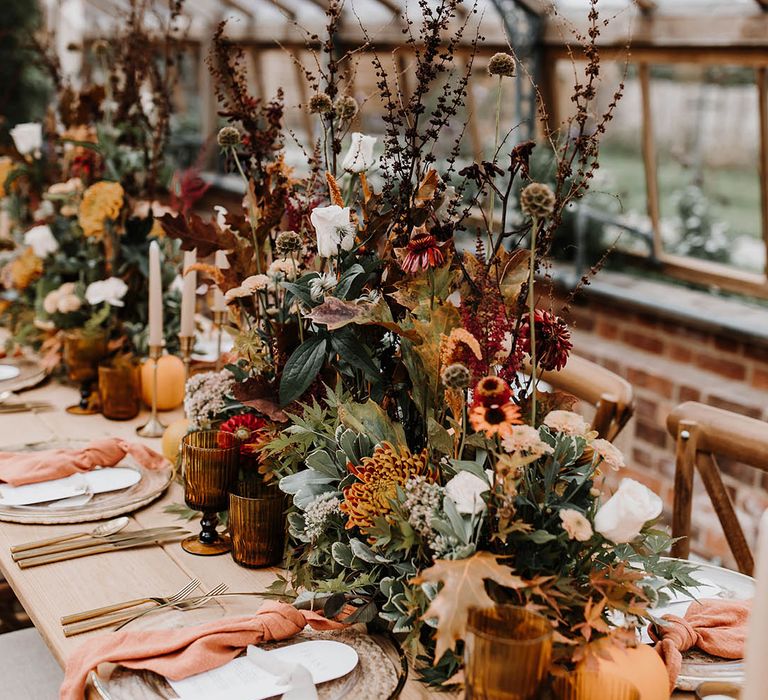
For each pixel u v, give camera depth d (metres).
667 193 4.41
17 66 6.31
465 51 4.51
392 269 1.44
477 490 1.09
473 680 0.99
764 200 3.77
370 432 1.32
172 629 1.24
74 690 1.12
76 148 2.71
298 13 5.62
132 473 1.79
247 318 1.67
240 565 1.50
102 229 2.32
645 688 1.07
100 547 1.53
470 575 1.03
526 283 1.26
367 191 1.47
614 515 1.06
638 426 3.90
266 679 1.14
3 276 2.84
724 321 3.66
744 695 0.92
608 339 4.21
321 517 1.29
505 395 1.08
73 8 7.21
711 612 1.31
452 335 1.18
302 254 1.59
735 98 4.10
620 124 4.46
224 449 1.50
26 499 1.65
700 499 3.60
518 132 4.62
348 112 1.49
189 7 6.36
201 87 6.95
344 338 1.39
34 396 2.36
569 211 4.57
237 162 1.72
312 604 1.31
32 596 1.38
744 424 1.78
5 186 2.80
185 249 1.68
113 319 2.35
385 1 4.73
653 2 3.76
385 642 1.25
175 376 2.26
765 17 3.45
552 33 4.21
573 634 1.12
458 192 1.35
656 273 4.46
